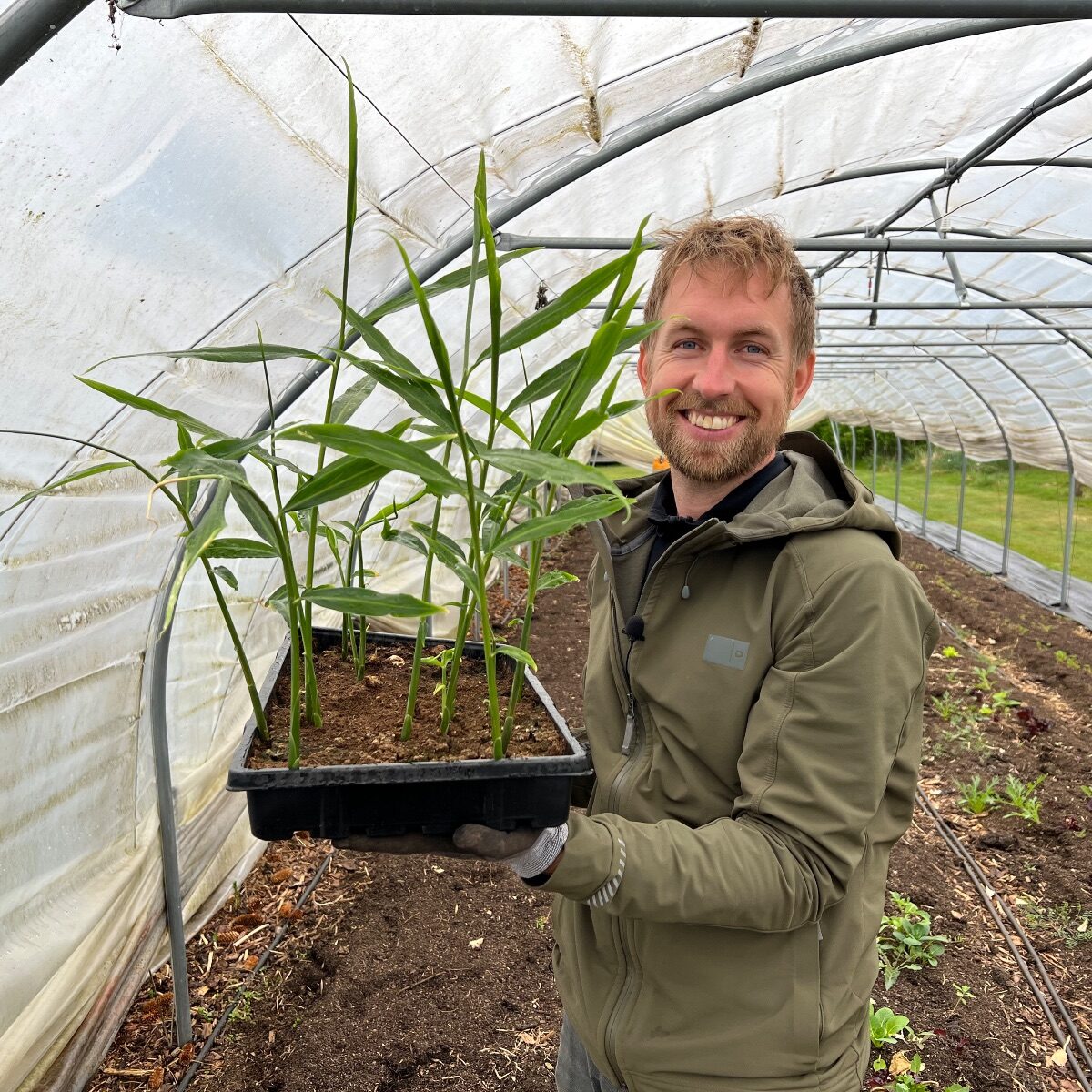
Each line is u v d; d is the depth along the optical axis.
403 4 1.28
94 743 2.11
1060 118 3.29
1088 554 9.64
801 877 1.00
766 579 1.13
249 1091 2.30
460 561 1.03
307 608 1.10
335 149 1.75
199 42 1.30
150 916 2.57
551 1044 2.48
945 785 4.19
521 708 1.20
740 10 1.42
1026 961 2.93
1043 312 6.05
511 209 2.55
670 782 1.18
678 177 3.22
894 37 2.21
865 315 7.96
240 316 1.94
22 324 1.39
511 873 3.36
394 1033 2.51
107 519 1.87
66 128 1.24
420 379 0.87
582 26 1.81
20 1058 1.94
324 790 0.98
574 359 0.98
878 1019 2.49
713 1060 1.13
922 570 9.18
